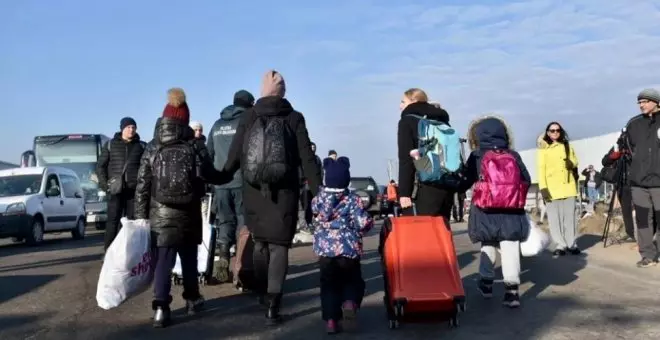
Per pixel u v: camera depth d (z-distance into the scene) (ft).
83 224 67.77
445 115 23.24
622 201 35.42
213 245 27.40
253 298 24.47
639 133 29.22
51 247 54.60
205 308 22.84
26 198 56.44
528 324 19.61
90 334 19.56
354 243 19.31
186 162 20.42
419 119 22.31
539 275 27.84
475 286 25.81
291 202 20.38
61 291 27.04
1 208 54.80
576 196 34.04
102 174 33.37
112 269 20.52
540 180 34.27
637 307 21.42
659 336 18.03
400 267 19.39
